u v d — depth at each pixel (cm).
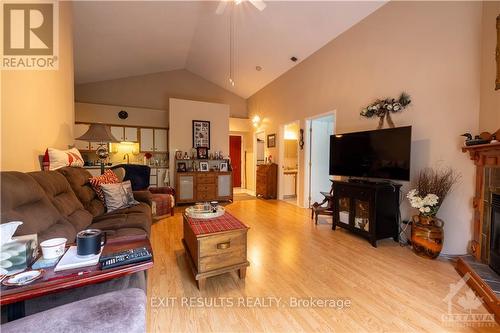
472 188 234
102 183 278
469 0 234
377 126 328
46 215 143
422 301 173
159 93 647
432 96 264
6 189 119
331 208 367
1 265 89
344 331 143
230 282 199
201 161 591
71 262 99
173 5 356
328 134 507
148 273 212
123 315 76
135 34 416
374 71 331
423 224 251
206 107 605
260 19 396
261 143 712
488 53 218
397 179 277
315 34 400
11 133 177
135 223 221
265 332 142
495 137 203
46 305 105
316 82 448
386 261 240
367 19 339
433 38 262
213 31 453
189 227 217
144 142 622
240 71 602
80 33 370
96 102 587
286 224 376
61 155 237
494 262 191
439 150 259
